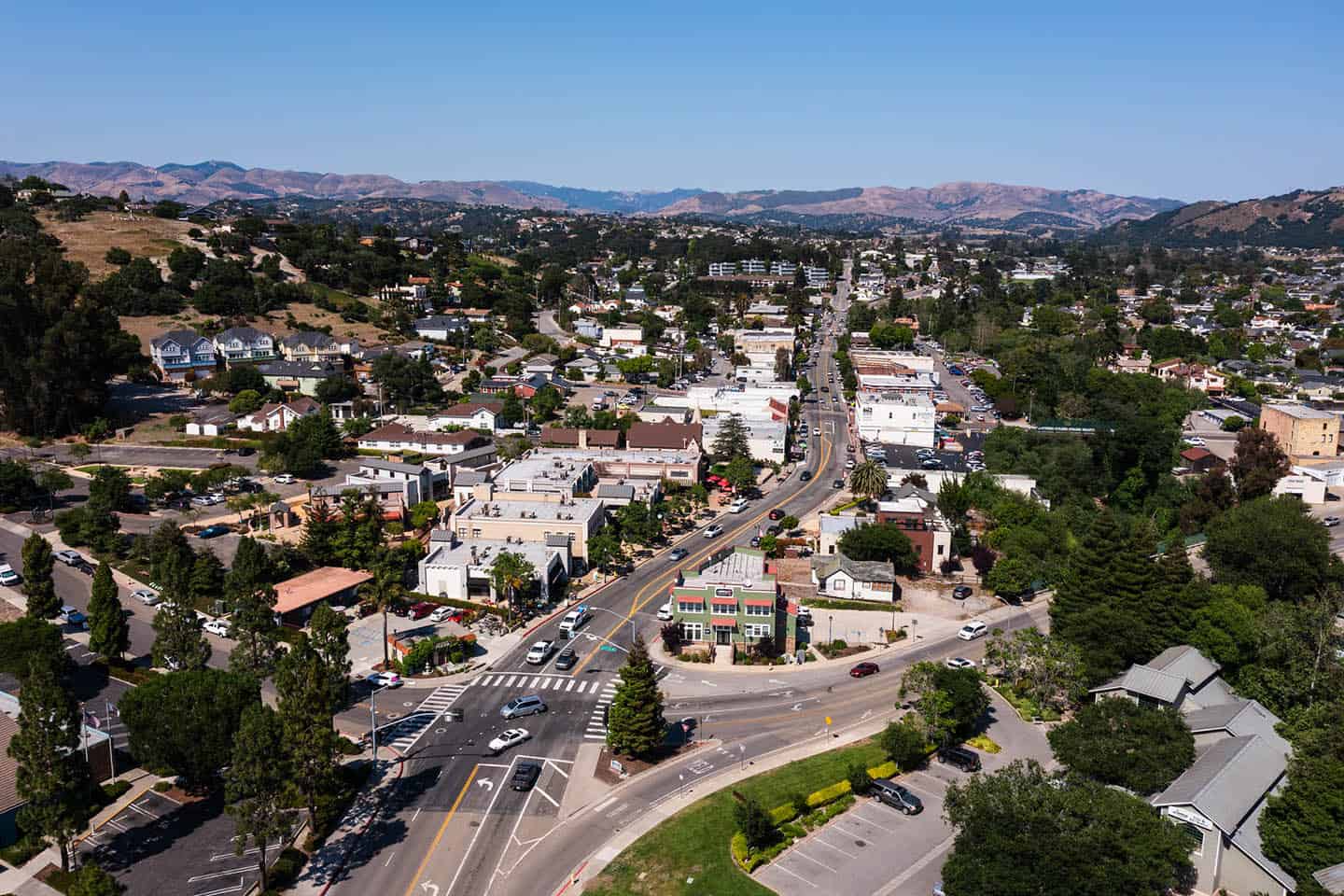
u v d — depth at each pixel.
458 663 102.12
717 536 148.25
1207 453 195.88
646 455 174.25
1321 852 60.62
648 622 114.00
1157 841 60.50
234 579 112.19
